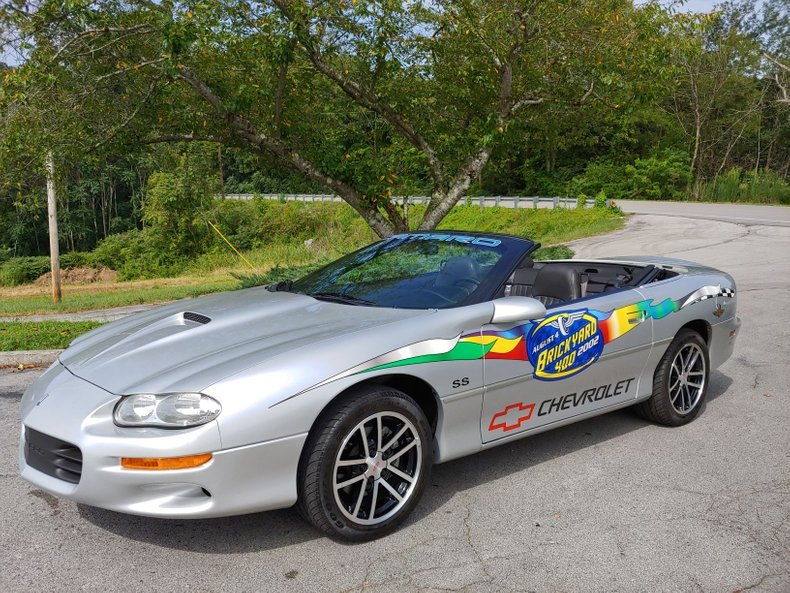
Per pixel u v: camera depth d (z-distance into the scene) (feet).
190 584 8.77
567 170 188.85
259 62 28.14
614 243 68.90
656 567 9.12
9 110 25.90
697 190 160.56
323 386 9.22
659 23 29.71
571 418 12.62
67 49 25.79
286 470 9.08
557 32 30.96
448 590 8.59
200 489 8.86
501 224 123.95
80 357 11.03
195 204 152.97
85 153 28.81
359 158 31.89
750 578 8.86
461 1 29.07
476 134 34.58
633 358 13.42
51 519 10.68
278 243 156.87
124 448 8.60
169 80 27.17
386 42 29.12
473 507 10.94
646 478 12.03
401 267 13.07
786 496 11.27
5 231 171.73
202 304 12.94
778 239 61.62
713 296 15.16
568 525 10.32
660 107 183.32
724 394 17.07
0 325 29.81
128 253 154.30
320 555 9.46
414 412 10.09
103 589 8.67
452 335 10.59
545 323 11.82
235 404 8.75
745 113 180.86
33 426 9.46
